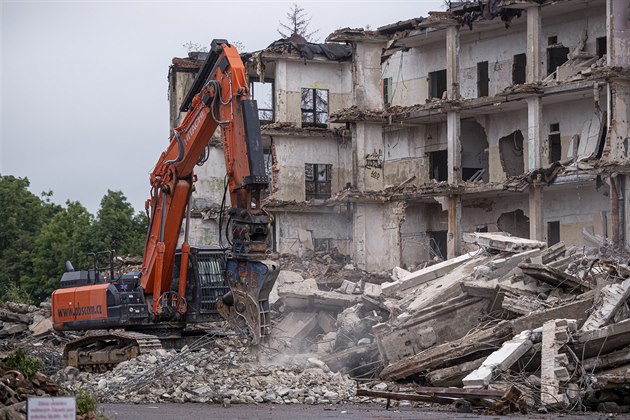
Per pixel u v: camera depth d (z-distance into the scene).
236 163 31.41
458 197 67.69
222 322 38.28
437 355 30.80
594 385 26.98
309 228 76.56
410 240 73.19
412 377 31.41
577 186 61.69
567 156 62.62
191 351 33.72
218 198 77.69
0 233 104.44
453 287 35.66
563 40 63.41
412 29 69.88
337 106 77.69
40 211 108.12
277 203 75.06
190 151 34.78
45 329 46.78
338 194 71.94
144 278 36.34
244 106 31.41
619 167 57.59
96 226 97.12
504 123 67.62
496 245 39.84
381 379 31.64
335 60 77.00
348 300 44.28
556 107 63.53
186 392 28.91
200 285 36.44
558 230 63.41
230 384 29.53
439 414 24.84
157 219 36.16
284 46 76.31
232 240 31.08
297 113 76.75
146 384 29.73
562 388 26.73
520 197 66.62
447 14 67.31
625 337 28.62
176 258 36.88
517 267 34.59
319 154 77.62
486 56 68.56
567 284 32.75
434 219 73.19
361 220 71.75
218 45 32.81
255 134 31.27
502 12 64.25
